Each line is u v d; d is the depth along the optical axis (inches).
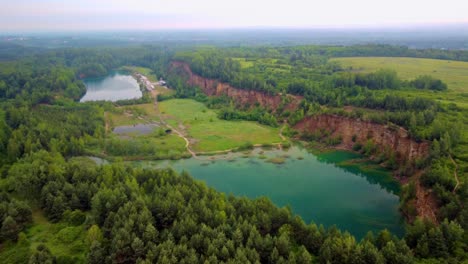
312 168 4997.5
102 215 3068.4
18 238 2893.7
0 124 5418.3
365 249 2513.5
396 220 3622.0
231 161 5290.4
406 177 4446.4
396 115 5187.0
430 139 4384.8
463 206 2982.3
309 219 3649.1
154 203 3038.9
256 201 3240.7
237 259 2384.4
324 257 2527.1
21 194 3565.5
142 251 2596.0
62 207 3218.5
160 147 5782.5
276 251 2501.2
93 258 2539.4
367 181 4564.5
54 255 2632.9
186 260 2427.4
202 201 3026.6
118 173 3708.2
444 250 2527.1
